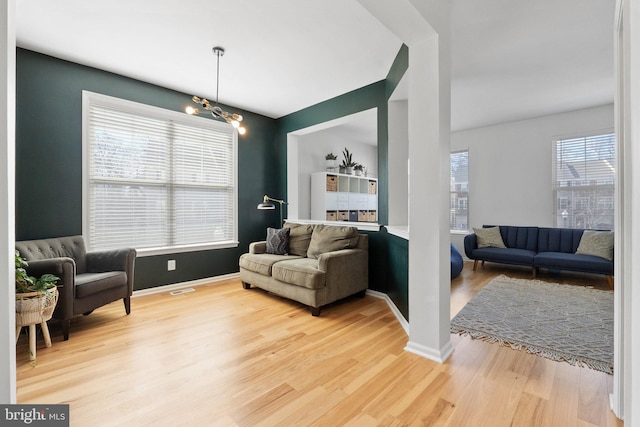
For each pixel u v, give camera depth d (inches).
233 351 84.7
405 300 103.4
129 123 135.4
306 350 85.4
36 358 80.2
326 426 55.7
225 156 171.2
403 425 55.8
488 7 87.4
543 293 139.3
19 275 80.0
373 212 254.1
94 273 112.0
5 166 27.0
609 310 116.0
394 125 133.0
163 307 122.3
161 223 145.9
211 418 57.7
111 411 59.6
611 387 67.3
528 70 127.9
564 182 189.2
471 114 189.3
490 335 94.3
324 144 230.2
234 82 140.1
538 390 66.4
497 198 213.8
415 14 70.4
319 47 109.3
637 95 26.6
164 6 86.7
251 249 157.0
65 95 118.0
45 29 97.8
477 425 55.8
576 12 89.7
